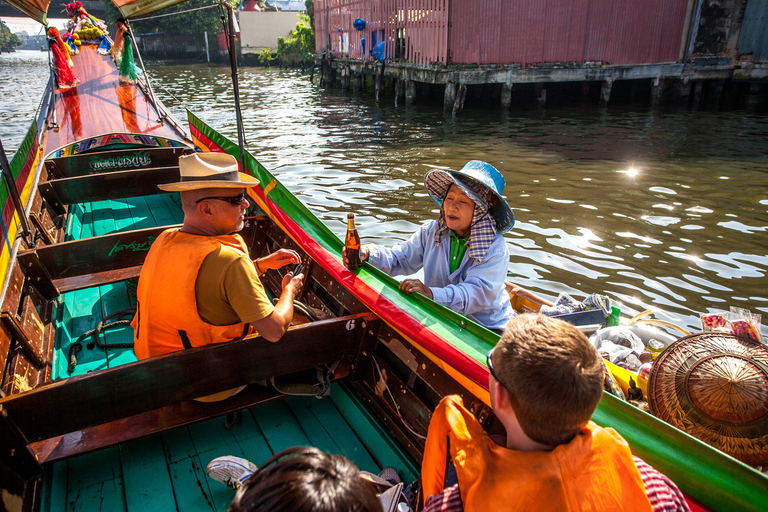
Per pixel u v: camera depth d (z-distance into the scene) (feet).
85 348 9.87
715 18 65.31
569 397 3.09
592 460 3.22
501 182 8.06
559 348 3.17
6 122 60.64
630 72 64.49
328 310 9.98
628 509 3.20
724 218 24.44
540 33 60.29
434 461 4.21
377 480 6.06
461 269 8.59
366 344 8.20
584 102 69.82
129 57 29.76
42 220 13.94
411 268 9.86
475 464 3.51
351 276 8.72
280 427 7.96
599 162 35.73
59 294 10.89
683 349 6.32
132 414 6.84
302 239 10.48
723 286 17.92
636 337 9.11
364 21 76.18
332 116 59.21
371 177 31.96
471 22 57.62
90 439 6.98
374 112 62.44
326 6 90.02
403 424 7.50
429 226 9.44
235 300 6.51
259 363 7.43
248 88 91.25
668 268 19.25
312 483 2.47
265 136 46.70
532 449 3.40
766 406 5.57
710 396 5.78
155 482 6.89
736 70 66.85
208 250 6.51
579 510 3.11
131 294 11.84
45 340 9.75
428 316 7.25
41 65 179.73
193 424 7.65
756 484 4.02
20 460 6.36
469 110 62.95
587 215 24.84
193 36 192.54
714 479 4.21
